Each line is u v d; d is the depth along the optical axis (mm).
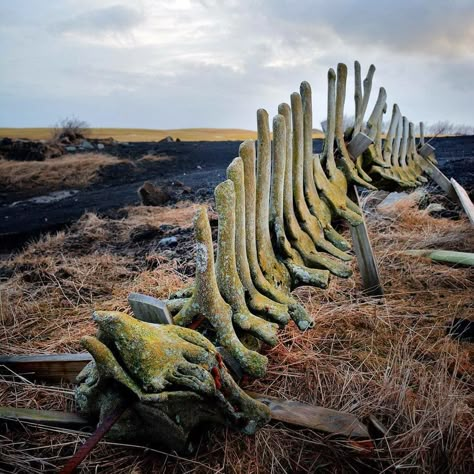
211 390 1922
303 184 3191
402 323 3729
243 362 2197
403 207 6391
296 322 2506
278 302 2496
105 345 1916
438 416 2475
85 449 1804
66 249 5645
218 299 2262
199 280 2223
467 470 2312
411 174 5848
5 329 3680
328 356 3199
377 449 2354
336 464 2326
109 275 4750
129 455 2281
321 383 2928
